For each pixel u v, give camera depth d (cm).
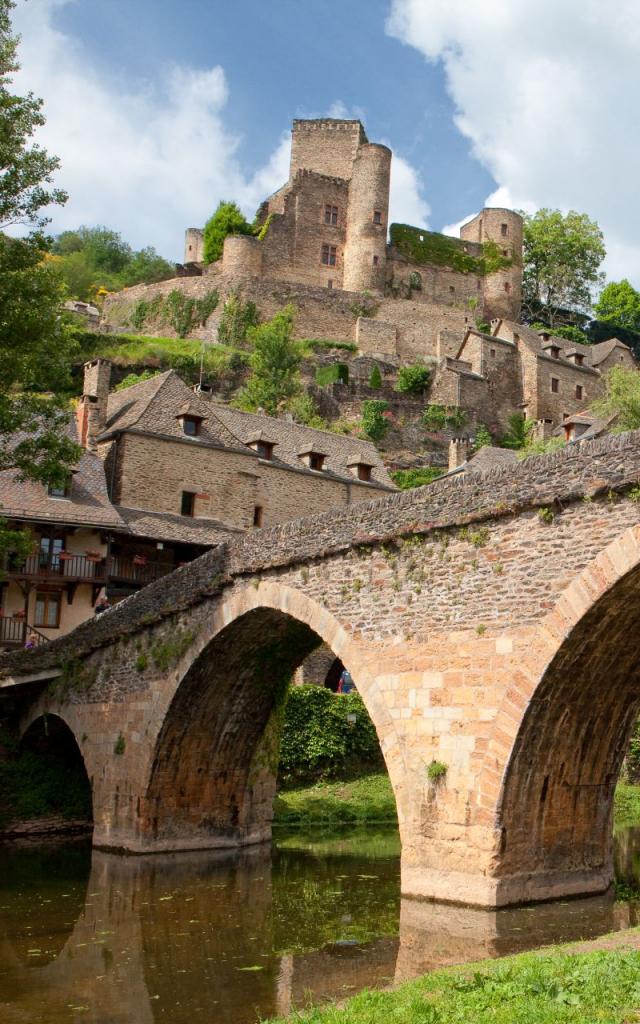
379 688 1422
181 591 1927
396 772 1372
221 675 1931
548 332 7712
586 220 9038
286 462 4131
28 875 1708
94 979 1034
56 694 2341
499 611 1270
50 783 2448
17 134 1750
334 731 2970
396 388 6900
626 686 1295
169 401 3784
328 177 7962
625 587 1134
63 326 1886
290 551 1636
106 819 2077
